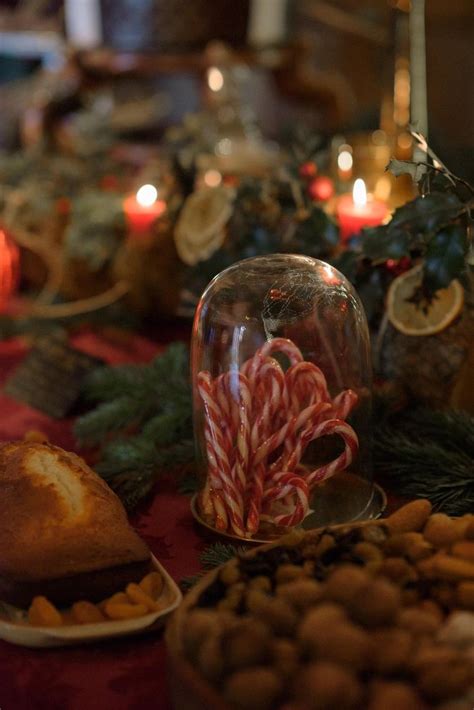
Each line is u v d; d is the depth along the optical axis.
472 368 1.18
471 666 0.81
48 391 1.37
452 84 2.78
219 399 1.05
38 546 0.95
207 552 1.04
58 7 2.34
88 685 0.92
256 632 0.82
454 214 1.08
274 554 0.92
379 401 1.20
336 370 1.08
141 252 1.51
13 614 0.96
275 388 1.03
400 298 1.19
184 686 0.83
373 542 0.92
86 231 1.59
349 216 1.30
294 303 1.07
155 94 2.68
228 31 1.78
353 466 1.08
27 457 1.03
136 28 1.78
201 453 1.10
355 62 2.76
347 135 1.97
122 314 1.57
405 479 1.13
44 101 1.99
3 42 2.64
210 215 1.40
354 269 1.20
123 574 0.96
